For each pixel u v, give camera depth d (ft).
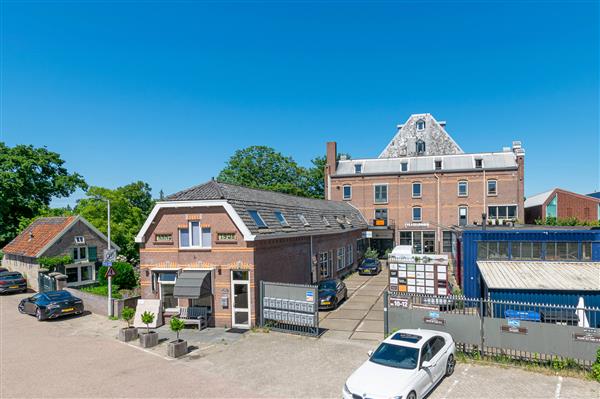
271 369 39.29
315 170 199.41
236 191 62.39
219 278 55.42
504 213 128.98
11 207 125.59
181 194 59.21
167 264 57.77
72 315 64.23
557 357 38.34
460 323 41.50
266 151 176.04
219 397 33.24
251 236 53.42
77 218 91.86
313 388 34.73
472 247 67.82
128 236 106.11
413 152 160.04
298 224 72.08
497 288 51.29
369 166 146.61
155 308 56.24
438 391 33.24
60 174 139.33
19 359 43.24
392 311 44.88
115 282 77.05
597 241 62.85
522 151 127.75
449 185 134.72
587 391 32.83
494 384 34.47
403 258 67.36
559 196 131.44
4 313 66.49
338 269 95.91
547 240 64.80
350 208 131.64
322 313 62.18
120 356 43.91
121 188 150.20
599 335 36.04
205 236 56.90
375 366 32.14
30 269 89.81
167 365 40.83
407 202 138.92
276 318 52.80
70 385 36.01
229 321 54.85
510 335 39.40
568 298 49.75
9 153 124.77
